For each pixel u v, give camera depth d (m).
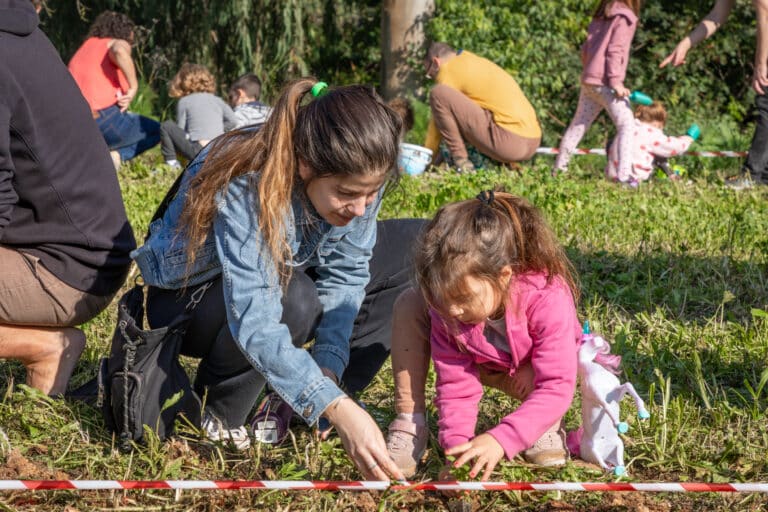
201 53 13.98
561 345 2.64
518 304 2.62
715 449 3.00
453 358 2.78
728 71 15.81
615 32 9.09
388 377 3.60
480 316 2.58
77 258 3.11
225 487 2.51
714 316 4.21
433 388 3.48
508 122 9.07
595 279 4.84
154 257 2.88
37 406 3.16
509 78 9.26
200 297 2.87
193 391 2.93
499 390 3.27
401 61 12.91
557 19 12.84
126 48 9.20
